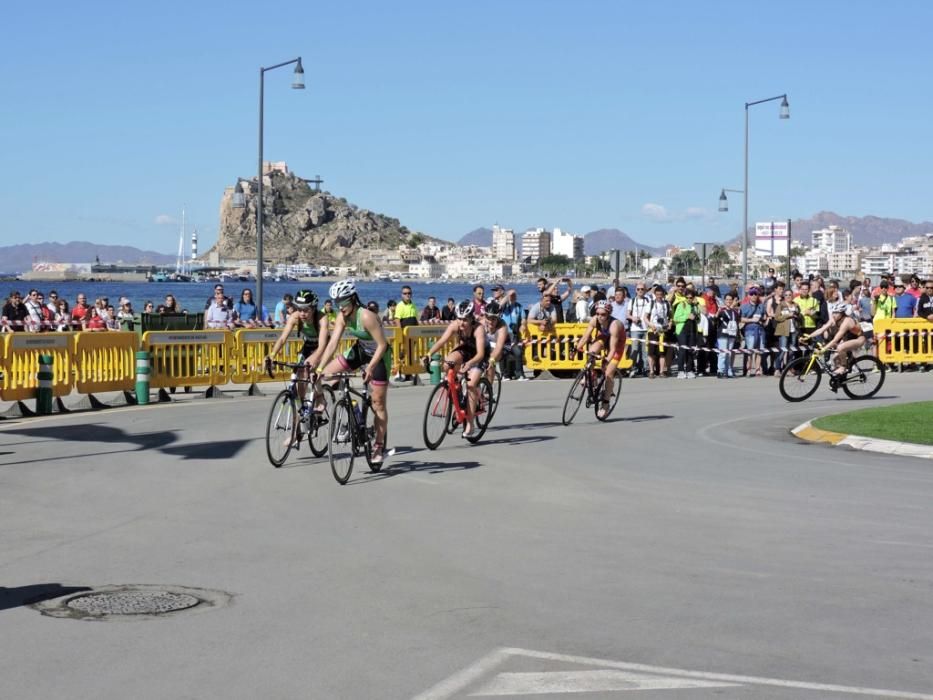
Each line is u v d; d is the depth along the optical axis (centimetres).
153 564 816
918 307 2988
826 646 619
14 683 557
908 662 591
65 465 1303
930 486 1161
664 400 2130
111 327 2858
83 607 699
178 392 2386
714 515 1004
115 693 543
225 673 573
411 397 2214
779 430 1659
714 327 2811
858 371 2125
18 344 1872
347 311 1205
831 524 963
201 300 9975
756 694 542
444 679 564
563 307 2917
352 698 536
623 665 586
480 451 1430
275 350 1302
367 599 719
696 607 699
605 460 1352
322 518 991
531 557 839
